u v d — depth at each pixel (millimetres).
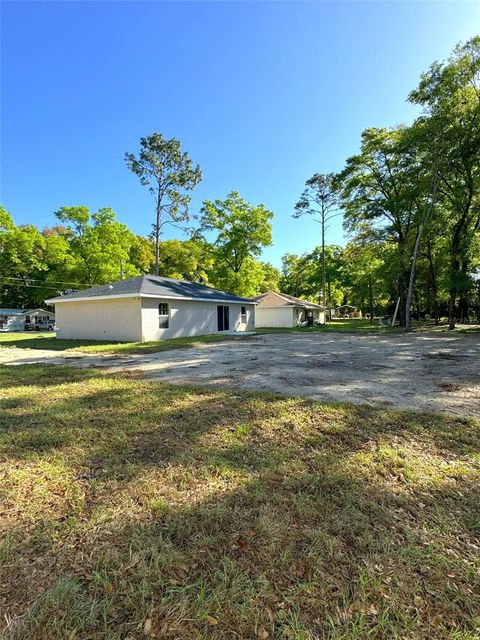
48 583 1463
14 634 1240
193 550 1669
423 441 3006
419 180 17359
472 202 16781
